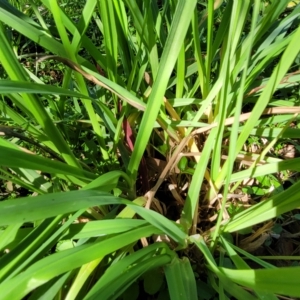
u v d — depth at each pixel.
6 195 0.44
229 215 0.38
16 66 0.26
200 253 0.35
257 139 0.45
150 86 0.38
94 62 0.54
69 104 0.48
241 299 0.26
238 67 0.33
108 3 0.30
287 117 0.37
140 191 0.40
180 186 0.41
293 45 0.26
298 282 0.21
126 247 0.30
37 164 0.25
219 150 0.32
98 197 0.24
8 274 0.22
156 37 0.37
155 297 0.35
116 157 0.39
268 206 0.31
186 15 0.26
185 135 0.36
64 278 0.24
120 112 0.37
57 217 0.25
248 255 0.31
